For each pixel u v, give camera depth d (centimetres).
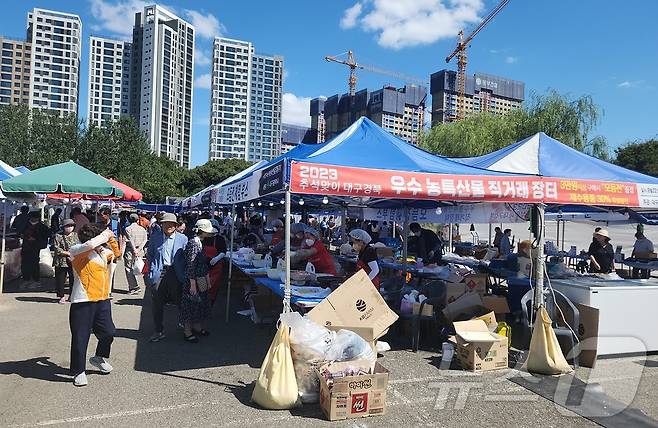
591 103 2995
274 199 1227
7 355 637
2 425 432
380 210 1395
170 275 722
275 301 848
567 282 727
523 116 3147
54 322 816
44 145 3631
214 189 1008
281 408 482
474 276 839
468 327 664
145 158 4125
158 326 726
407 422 464
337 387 460
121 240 1217
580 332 677
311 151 706
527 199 633
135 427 437
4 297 1018
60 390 520
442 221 1118
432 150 3419
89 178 1105
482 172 645
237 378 571
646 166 4647
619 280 776
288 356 498
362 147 649
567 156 745
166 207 3288
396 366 638
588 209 1112
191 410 477
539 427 460
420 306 713
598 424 470
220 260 910
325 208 1852
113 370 589
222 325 836
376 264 715
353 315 590
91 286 534
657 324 704
